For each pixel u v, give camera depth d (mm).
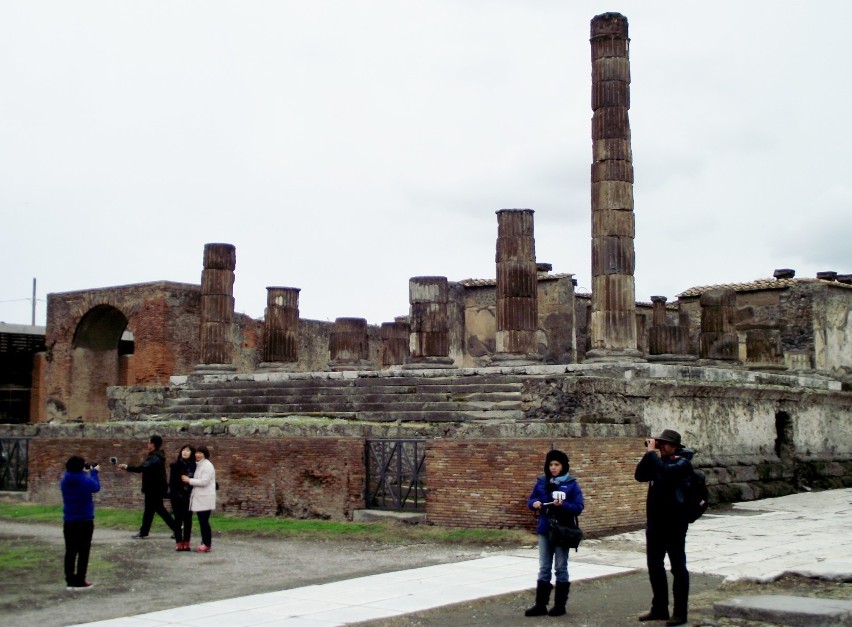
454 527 18438
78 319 44094
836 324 45781
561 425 18984
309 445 20766
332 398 28594
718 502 25094
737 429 27594
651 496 11258
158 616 11492
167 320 41844
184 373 42469
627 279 27328
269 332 41000
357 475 20094
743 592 12633
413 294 34094
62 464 25453
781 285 45594
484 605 12117
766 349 36312
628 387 23547
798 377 31484
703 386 25797
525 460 17891
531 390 23078
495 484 18125
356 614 11422
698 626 10797
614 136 27547
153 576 14430
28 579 14250
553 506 11625
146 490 18531
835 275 48750
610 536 18188
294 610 11688
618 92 27688
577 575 14031
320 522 19859
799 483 29594
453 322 48812
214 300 38062
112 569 15070
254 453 21578
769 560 15234
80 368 44875
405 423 25094
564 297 46906
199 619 11250
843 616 10289
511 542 17000
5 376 46656
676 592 11055
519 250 31234
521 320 30984
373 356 54250
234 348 46156
